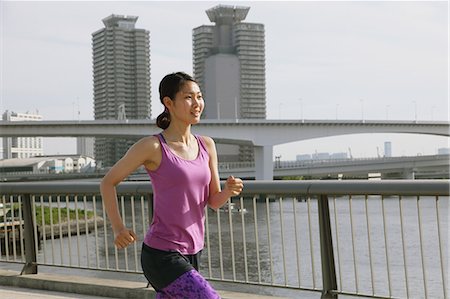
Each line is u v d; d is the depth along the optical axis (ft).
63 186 19.54
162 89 10.63
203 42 554.87
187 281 9.96
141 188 17.92
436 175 289.12
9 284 20.25
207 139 11.05
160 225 10.34
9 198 21.36
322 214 16.01
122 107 328.08
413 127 290.56
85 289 18.69
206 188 10.69
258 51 549.54
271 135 261.44
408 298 15.47
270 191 16.21
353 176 289.53
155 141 10.37
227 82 541.75
